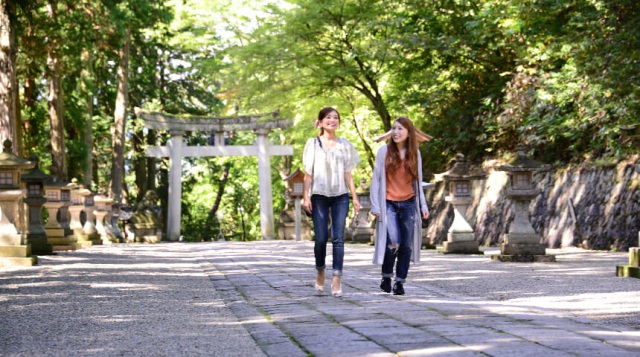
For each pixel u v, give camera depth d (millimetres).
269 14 28062
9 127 18641
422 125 28266
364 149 32469
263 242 26500
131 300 7152
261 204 34969
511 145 23297
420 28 24266
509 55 23359
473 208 22719
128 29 31781
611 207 17016
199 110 45594
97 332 5125
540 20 17125
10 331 5207
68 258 14188
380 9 25234
